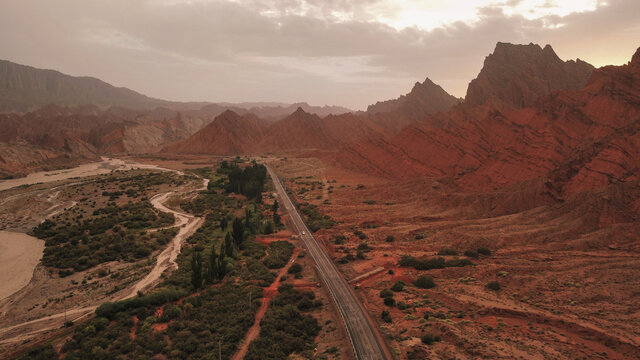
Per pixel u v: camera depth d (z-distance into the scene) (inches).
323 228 5575.8
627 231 4387.3
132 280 4045.3
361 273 3983.8
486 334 2645.2
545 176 5984.3
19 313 3528.5
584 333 2652.6
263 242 5054.1
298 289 3629.4
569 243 4441.4
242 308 3213.6
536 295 3309.5
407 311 3090.6
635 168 5295.3
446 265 4087.1
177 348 2630.4
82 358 2495.1
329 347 2655.0
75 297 3762.3
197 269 3607.3
